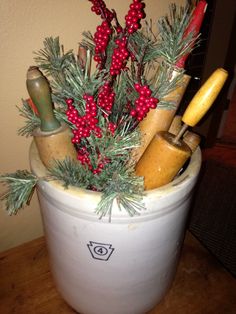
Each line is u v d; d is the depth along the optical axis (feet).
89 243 1.64
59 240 1.77
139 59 1.73
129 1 2.13
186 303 2.25
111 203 1.40
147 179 1.57
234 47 3.94
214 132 5.62
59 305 2.22
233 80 5.47
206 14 3.10
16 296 2.24
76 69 1.59
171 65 1.63
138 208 1.45
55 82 1.74
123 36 1.67
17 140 2.21
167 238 1.74
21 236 2.72
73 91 1.62
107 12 1.73
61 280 2.03
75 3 1.93
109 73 1.68
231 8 3.49
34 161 1.68
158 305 2.24
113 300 1.95
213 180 5.06
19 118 2.13
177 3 2.32
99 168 1.57
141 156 1.65
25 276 2.37
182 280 2.38
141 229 1.57
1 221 2.54
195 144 1.83
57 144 1.57
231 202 4.61
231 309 2.22
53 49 1.75
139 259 1.73
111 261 1.71
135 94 1.76
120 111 1.84
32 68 1.49
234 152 5.85
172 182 1.56
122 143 1.48
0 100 2.01
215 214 4.39
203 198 4.67
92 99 1.48
